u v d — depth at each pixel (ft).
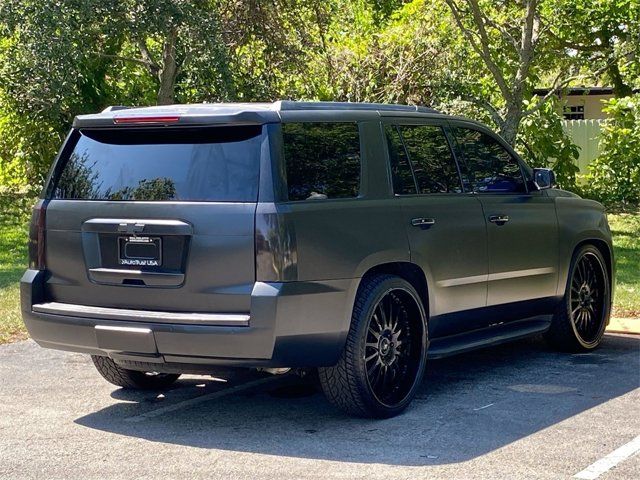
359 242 19.86
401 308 21.26
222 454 18.20
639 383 23.89
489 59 54.80
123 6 57.36
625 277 40.42
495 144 25.43
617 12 72.54
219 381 24.75
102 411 21.61
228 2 64.39
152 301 19.42
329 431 19.72
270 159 18.83
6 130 72.38
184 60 63.05
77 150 21.09
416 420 20.48
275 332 18.31
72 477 16.89
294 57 64.95
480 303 23.72
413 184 21.98
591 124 87.81
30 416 21.15
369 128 21.30
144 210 19.49
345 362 19.74
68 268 20.53
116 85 74.02
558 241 26.32
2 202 79.71
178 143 19.83
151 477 16.87
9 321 31.40
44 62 56.75
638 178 70.74
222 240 18.70
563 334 27.22
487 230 23.73
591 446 18.51
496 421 20.35
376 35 63.46
